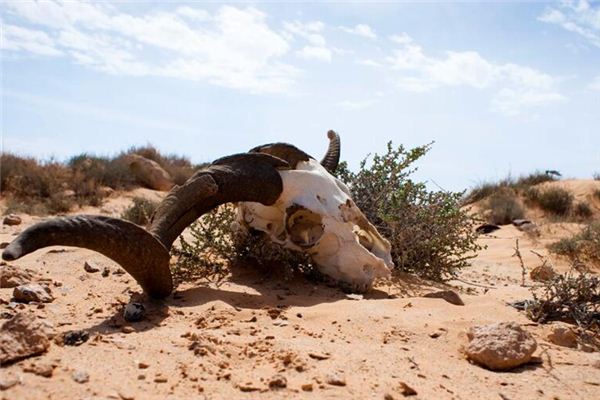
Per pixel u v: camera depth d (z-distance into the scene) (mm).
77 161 2752
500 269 1428
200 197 754
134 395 429
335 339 599
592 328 723
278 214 876
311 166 897
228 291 778
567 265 1521
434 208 1109
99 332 580
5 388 422
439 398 471
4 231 1444
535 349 577
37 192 2365
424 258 1103
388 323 660
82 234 609
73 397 417
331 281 878
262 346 555
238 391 454
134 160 2939
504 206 2566
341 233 863
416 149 1163
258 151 888
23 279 774
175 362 502
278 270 895
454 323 670
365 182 1170
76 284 789
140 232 653
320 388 469
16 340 489
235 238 918
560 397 495
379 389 477
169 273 699
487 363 556
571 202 2686
